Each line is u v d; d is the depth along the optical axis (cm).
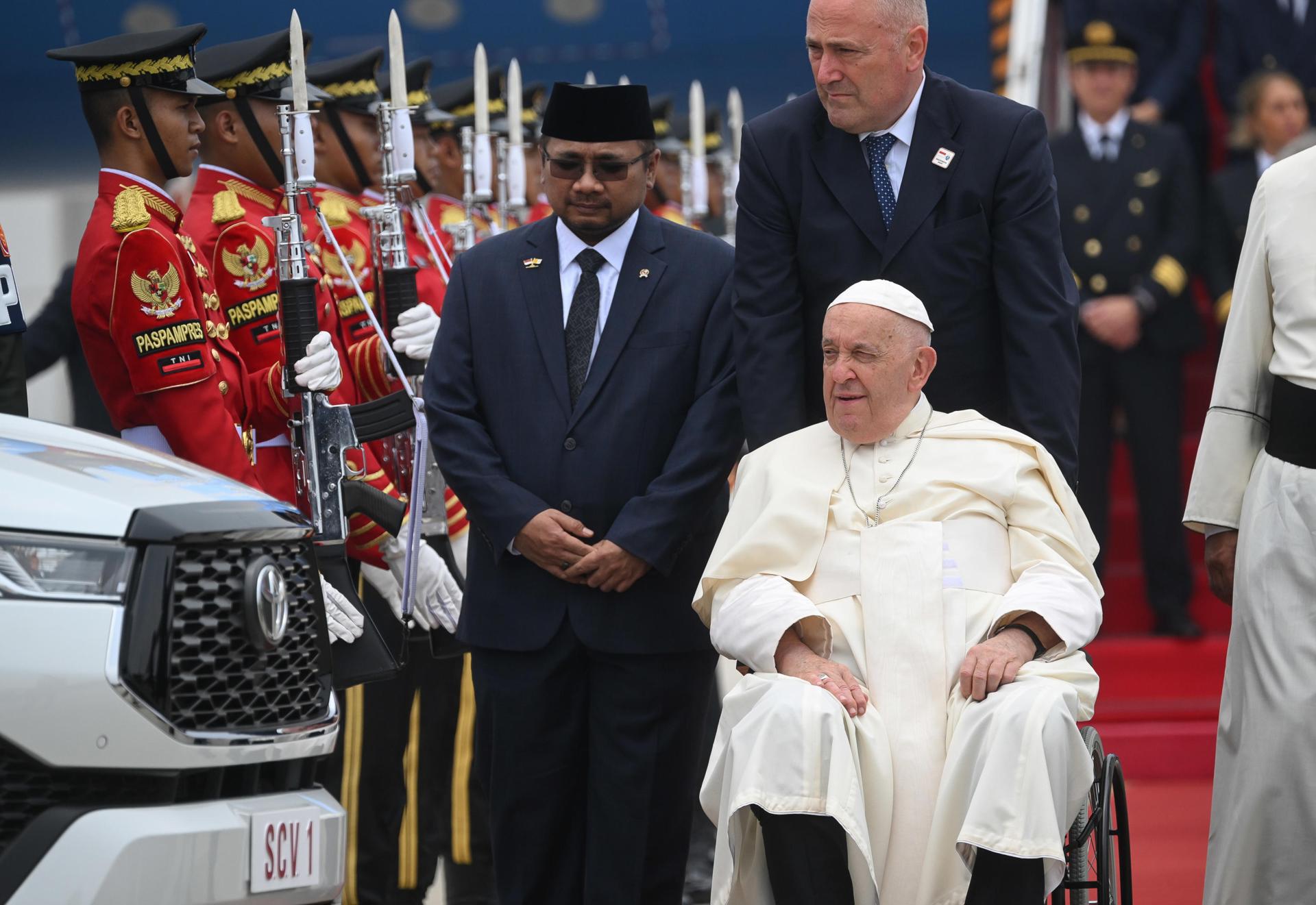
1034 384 1802
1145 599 3434
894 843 1573
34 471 1394
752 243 1877
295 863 1382
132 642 1316
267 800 1386
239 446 1877
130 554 1338
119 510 1348
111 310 1859
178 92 1916
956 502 1703
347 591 1836
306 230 2197
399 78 2102
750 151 1888
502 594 1891
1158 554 3303
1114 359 3284
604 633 1859
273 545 1448
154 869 1278
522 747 1894
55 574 1316
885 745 1580
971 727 1552
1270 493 1744
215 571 1384
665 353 1897
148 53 1898
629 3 4578
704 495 1858
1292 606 1711
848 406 1716
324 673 1496
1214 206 3366
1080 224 3300
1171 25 3578
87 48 1925
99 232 1880
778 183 1870
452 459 1892
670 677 1886
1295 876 1700
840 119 1816
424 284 2391
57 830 1268
